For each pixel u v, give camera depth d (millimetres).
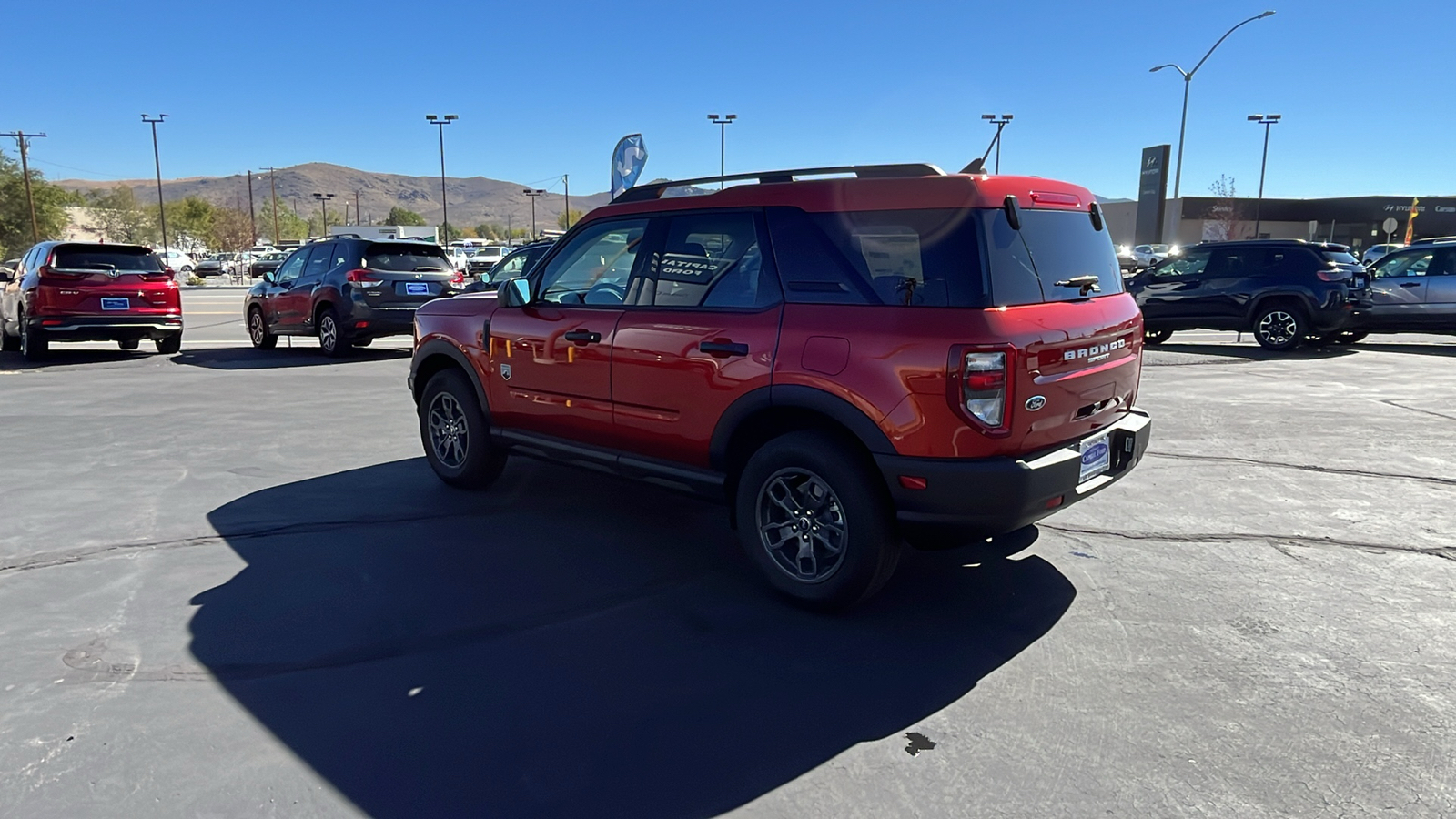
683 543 4832
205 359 13000
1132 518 5238
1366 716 3055
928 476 3445
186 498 5609
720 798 2619
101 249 12758
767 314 3908
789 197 3945
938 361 3383
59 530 4984
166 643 3588
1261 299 13344
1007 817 2527
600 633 3721
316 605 3977
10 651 3518
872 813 2551
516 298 5016
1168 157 43250
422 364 5848
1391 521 5168
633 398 4480
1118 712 3098
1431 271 13594
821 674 3377
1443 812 2531
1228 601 4051
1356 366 11672
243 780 2688
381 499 5617
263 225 114812
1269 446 7012
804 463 3795
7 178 64312
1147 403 8852
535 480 6066
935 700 3184
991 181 3582
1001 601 4062
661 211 4453
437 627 3766
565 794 2633
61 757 2789
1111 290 4262
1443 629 3740
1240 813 2535
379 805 2574
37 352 12594
